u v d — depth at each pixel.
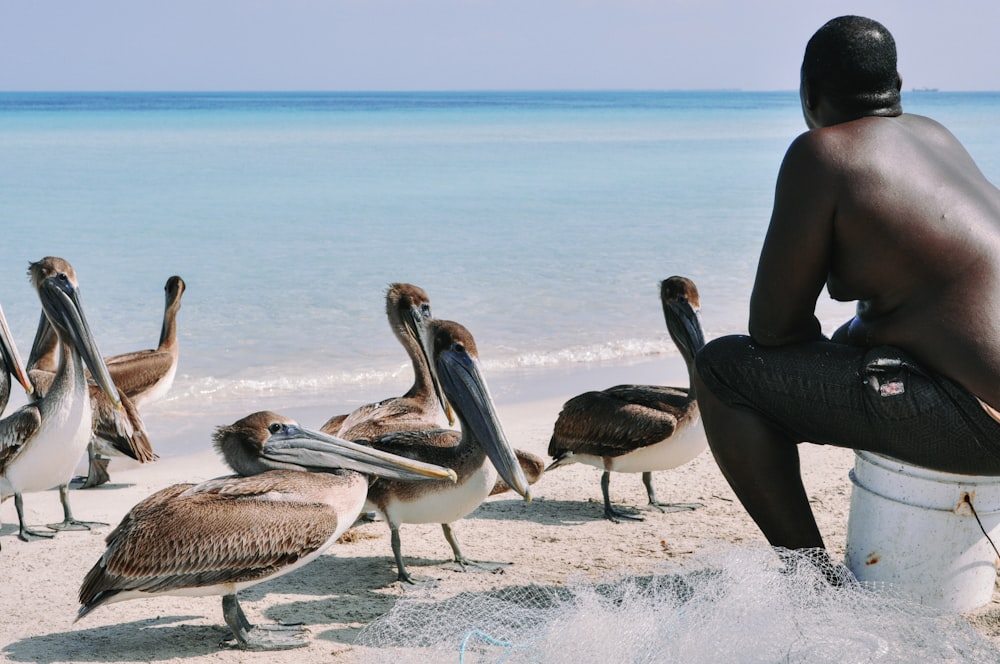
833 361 3.86
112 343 13.48
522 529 6.63
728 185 35.56
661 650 3.43
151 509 4.88
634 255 20.86
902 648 3.41
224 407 11.05
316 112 122.31
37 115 101.38
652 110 141.50
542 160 45.59
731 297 16.88
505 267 19.33
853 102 3.93
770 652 3.32
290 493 5.07
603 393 7.20
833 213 3.72
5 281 17.08
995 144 52.72
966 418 3.59
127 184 31.52
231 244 21.56
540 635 3.65
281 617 5.20
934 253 3.60
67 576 5.93
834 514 6.38
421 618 4.26
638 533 6.45
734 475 4.18
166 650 4.79
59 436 6.84
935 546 4.20
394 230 24.08
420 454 5.84
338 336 14.02
